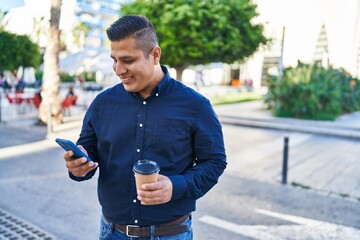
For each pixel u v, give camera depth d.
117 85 1.72
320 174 6.25
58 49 10.23
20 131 9.46
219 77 37.41
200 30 10.00
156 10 10.34
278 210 4.45
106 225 1.71
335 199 4.93
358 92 17.11
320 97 13.88
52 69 10.11
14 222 3.83
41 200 4.53
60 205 4.38
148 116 1.57
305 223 4.06
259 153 7.94
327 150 8.42
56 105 10.45
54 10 9.56
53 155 6.95
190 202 1.66
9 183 5.17
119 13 11.82
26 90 18.86
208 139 1.58
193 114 1.58
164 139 1.55
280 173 6.26
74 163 1.43
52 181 5.32
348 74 17.98
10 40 20.81
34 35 37.00
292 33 26.97
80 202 4.50
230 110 16.06
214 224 3.97
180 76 12.66
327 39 25.75
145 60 1.46
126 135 1.58
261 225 3.98
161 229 1.60
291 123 12.32
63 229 3.73
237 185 5.47
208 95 23.78
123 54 1.43
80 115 12.76
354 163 7.12
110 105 1.66
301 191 5.26
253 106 17.95
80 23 48.03
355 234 3.79
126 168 1.57
